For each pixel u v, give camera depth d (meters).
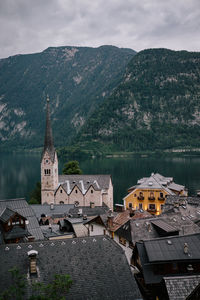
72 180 120.75
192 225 62.78
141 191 109.88
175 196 95.31
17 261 40.84
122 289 40.16
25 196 168.88
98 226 72.31
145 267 45.34
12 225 57.69
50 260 41.66
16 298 35.44
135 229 59.00
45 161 116.19
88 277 40.66
